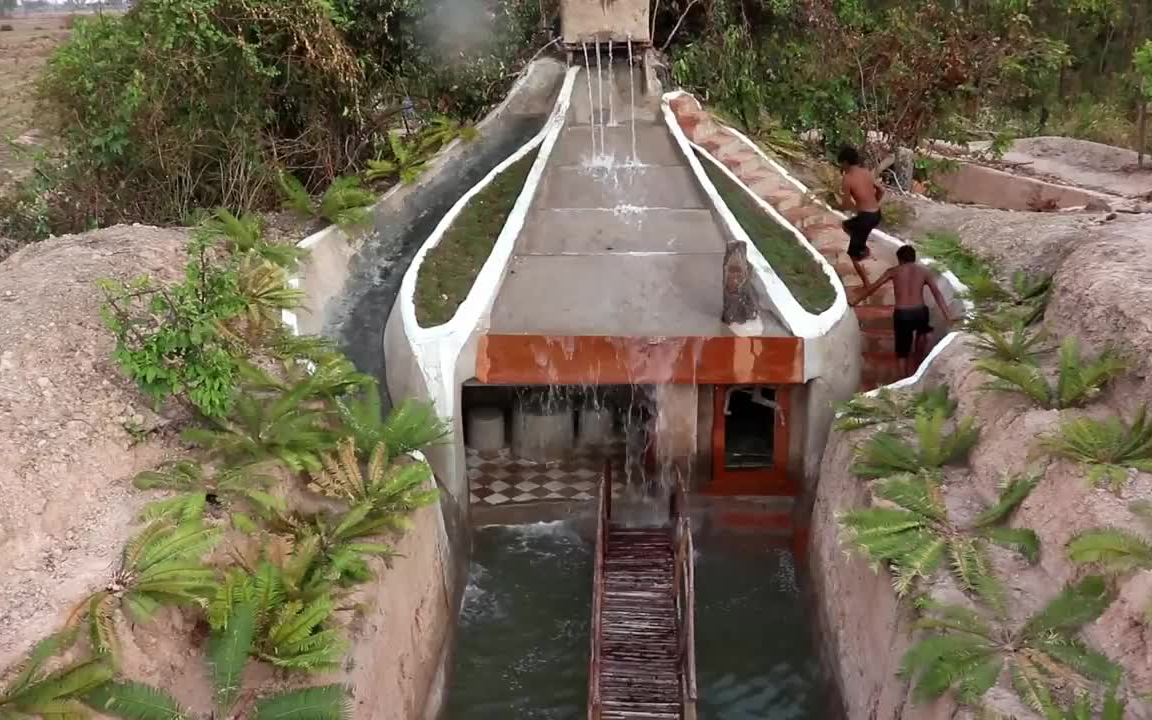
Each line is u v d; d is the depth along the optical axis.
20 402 7.20
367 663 6.44
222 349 7.87
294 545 6.72
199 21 11.56
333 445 7.68
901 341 9.96
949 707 5.52
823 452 9.58
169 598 5.64
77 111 12.13
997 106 25.05
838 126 17.77
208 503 6.85
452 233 11.52
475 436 11.65
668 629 8.42
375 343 10.77
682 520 9.07
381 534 7.39
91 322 8.51
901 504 7.01
